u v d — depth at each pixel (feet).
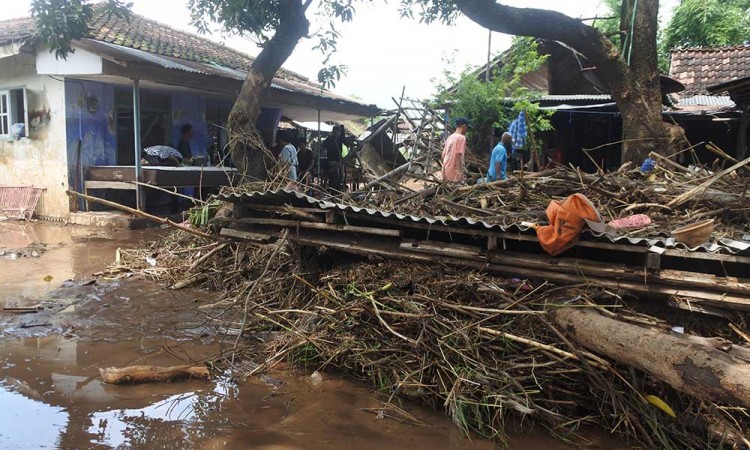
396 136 46.80
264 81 31.68
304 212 16.61
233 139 30.60
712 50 54.90
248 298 16.65
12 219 37.29
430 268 14.56
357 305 14.17
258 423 11.57
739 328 11.42
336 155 45.78
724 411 10.92
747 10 66.39
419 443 11.11
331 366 14.66
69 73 33.73
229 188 24.09
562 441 11.44
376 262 15.52
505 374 12.09
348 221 16.40
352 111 51.88
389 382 13.23
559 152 46.83
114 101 39.11
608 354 11.25
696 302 11.79
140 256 25.36
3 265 24.50
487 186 21.09
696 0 65.31
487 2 28.27
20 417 11.27
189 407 12.13
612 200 18.16
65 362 14.25
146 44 40.68
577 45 29.81
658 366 10.15
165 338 16.29
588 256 13.41
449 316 13.53
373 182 30.94
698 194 16.83
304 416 11.99
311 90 54.44
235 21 30.17
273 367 14.47
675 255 12.11
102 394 12.51
